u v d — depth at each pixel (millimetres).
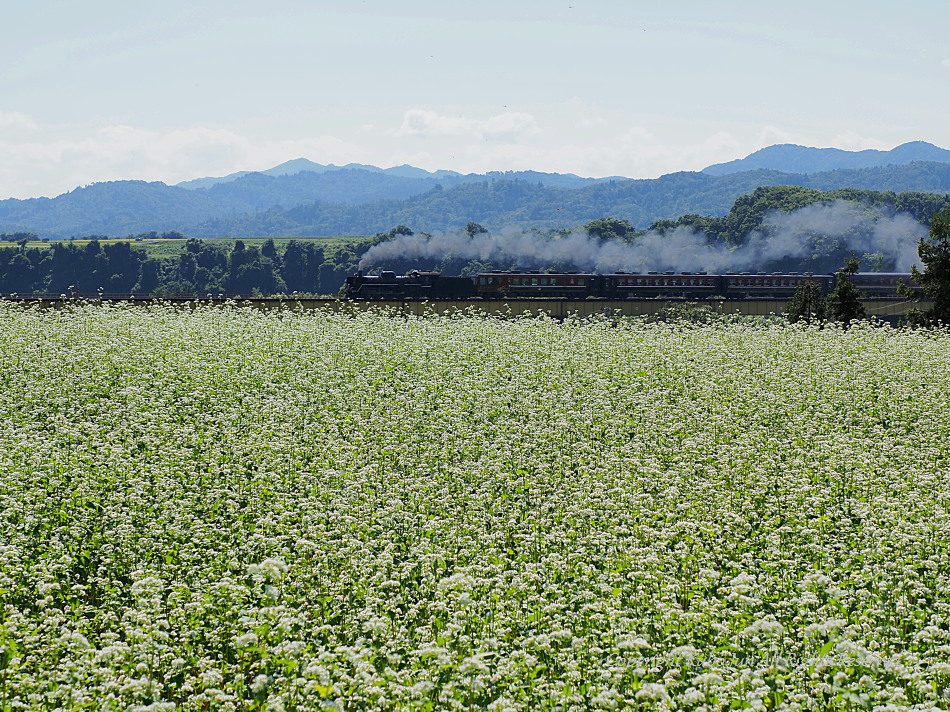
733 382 27438
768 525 15484
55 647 10375
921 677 9812
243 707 9711
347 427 22219
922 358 30188
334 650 10500
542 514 16312
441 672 10211
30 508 14836
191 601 11781
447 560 14008
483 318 43688
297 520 15281
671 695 9883
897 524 14836
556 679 10039
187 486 16922
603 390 26625
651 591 12547
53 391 23703
